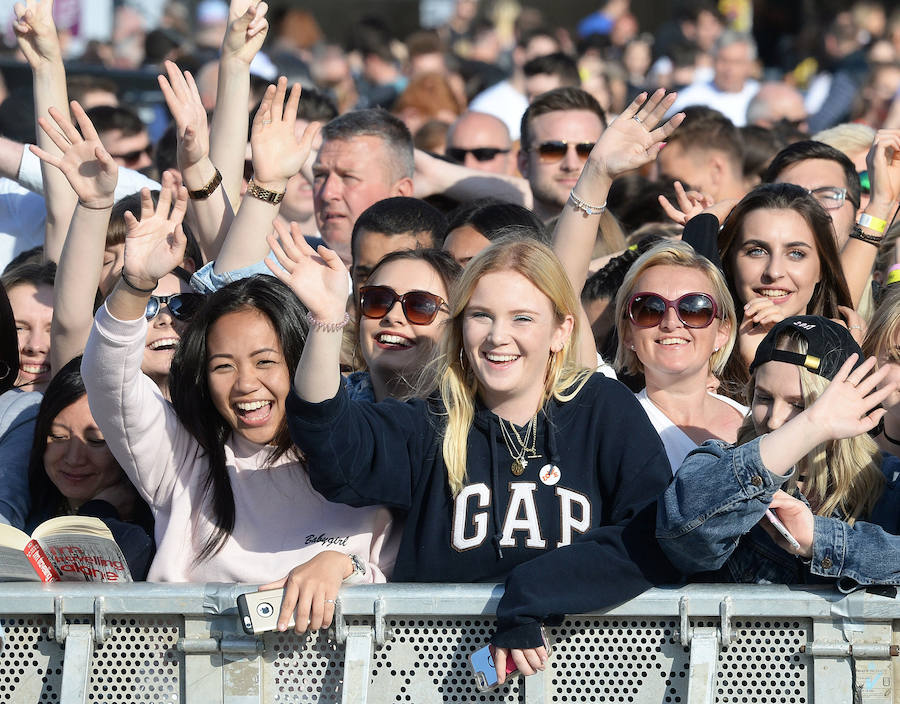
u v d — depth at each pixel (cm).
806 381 1068
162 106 3253
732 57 4003
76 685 1024
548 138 2248
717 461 999
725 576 1083
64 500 1311
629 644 1025
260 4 1662
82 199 1351
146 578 1174
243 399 1141
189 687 1040
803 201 1532
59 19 5306
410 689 1033
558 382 1132
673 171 2256
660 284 1325
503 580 1088
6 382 1423
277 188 1409
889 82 3741
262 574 1138
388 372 1325
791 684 1011
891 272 1636
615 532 1036
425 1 7669
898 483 1114
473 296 1116
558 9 7275
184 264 1543
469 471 1103
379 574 1141
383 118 2008
